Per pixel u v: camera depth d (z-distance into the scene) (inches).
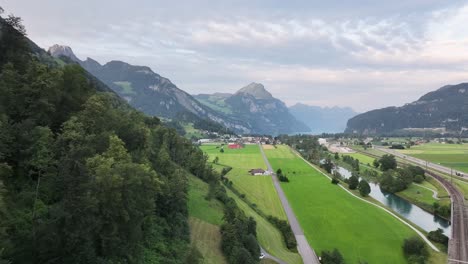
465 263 3885.3
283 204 6338.6
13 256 1791.3
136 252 2428.6
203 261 2930.6
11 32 3415.4
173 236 3046.3
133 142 3639.3
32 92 2701.8
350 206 6250.0
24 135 2324.1
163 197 3208.7
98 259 1967.3
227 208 4153.5
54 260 1841.8
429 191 7564.0
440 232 4726.9
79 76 3368.6
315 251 4308.6
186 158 6077.8
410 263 4067.4
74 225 1857.8
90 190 1971.0
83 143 2564.0
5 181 2209.6
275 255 3722.9
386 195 7810.0
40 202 2193.7
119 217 2219.5
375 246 4525.1
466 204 6333.7
